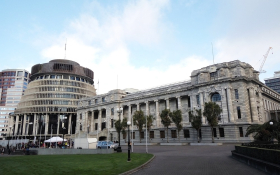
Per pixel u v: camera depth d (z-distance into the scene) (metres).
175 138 73.38
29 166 22.55
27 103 129.12
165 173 18.17
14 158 32.75
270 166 15.95
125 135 88.69
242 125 57.97
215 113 55.84
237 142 56.59
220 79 62.72
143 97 86.19
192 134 69.00
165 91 79.06
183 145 57.69
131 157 30.23
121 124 72.50
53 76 135.75
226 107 60.94
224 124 59.84
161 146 58.47
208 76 66.94
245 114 58.19
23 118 131.50
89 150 39.88
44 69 136.50
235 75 62.12
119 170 19.08
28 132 126.06
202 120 65.00
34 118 125.12
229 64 64.69
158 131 78.19
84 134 98.12
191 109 69.69
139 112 72.06
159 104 83.06
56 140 60.16
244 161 22.58
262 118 64.31
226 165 21.25
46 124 123.12
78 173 17.78
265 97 80.50
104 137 95.69
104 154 37.09
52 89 129.62
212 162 23.75
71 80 135.12
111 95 97.81
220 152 35.06
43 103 126.75
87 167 21.20
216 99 64.38
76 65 144.88
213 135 60.25
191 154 33.81
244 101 58.97
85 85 139.75
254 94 61.69
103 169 19.78
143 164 23.06
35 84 133.12
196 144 55.47
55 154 42.25
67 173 17.86
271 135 42.69
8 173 18.25
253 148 20.73
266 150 17.58
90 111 109.12
